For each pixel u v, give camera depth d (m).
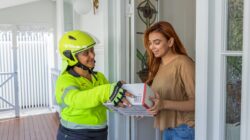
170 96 1.92
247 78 1.34
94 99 1.74
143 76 2.77
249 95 1.34
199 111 1.59
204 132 1.57
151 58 2.09
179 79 1.90
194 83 1.83
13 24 6.25
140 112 1.83
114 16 2.75
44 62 6.74
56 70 6.14
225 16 1.50
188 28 3.27
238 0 1.44
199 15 1.56
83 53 1.91
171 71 1.91
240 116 1.43
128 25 2.72
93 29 3.95
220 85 1.53
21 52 6.53
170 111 1.97
